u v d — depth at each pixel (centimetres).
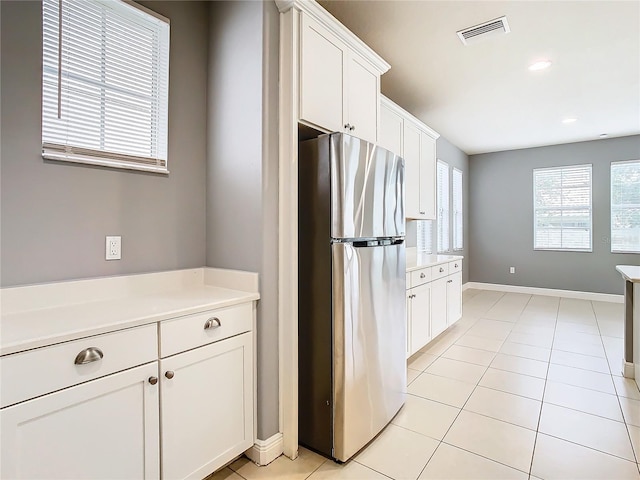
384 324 211
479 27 255
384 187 213
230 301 165
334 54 207
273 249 183
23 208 146
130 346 128
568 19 245
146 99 187
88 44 165
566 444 194
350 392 182
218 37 204
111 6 173
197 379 151
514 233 647
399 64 310
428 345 361
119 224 175
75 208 161
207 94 211
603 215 569
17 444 103
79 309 145
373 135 244
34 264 148
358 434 187
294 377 184
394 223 224
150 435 134
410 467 177
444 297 380
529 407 235
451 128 506
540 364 309
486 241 677
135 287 177
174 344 142
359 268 189
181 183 200
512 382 274
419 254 464
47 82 152
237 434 169
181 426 145
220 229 201
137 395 130
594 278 577
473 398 248
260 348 179
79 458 115
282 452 187
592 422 216
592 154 575
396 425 215
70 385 113
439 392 258
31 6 147
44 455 108
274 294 184
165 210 193
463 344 363
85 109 164
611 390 259
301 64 184
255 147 181
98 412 120
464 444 195
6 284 141
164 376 139
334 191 179
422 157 381
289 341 184
